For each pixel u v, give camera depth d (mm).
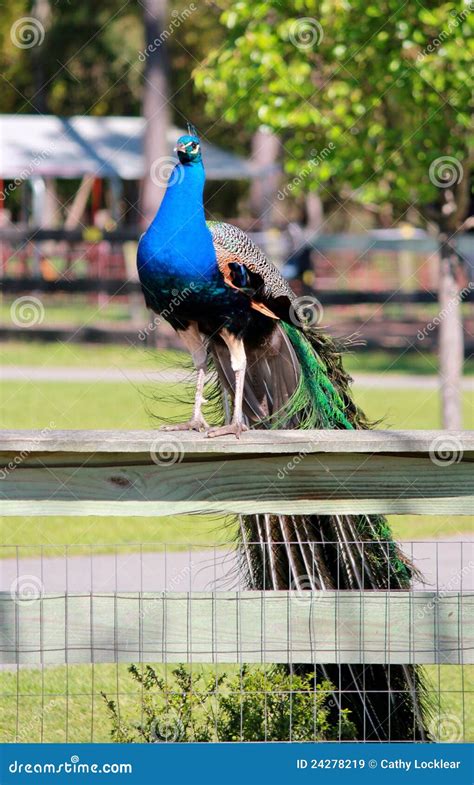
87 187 43688
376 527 6277
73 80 49062
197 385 6699
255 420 7035
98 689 7414
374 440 4945
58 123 39219
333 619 5238
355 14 13812
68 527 12391
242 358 6621
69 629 5211
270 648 5238
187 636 5238
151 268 6684
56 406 20516
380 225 44750
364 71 14383
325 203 50625
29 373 25938
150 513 5074
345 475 5082
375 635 5230
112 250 39906
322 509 5090
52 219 50031
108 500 5055
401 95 14250
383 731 5996
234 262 6621
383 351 29250
